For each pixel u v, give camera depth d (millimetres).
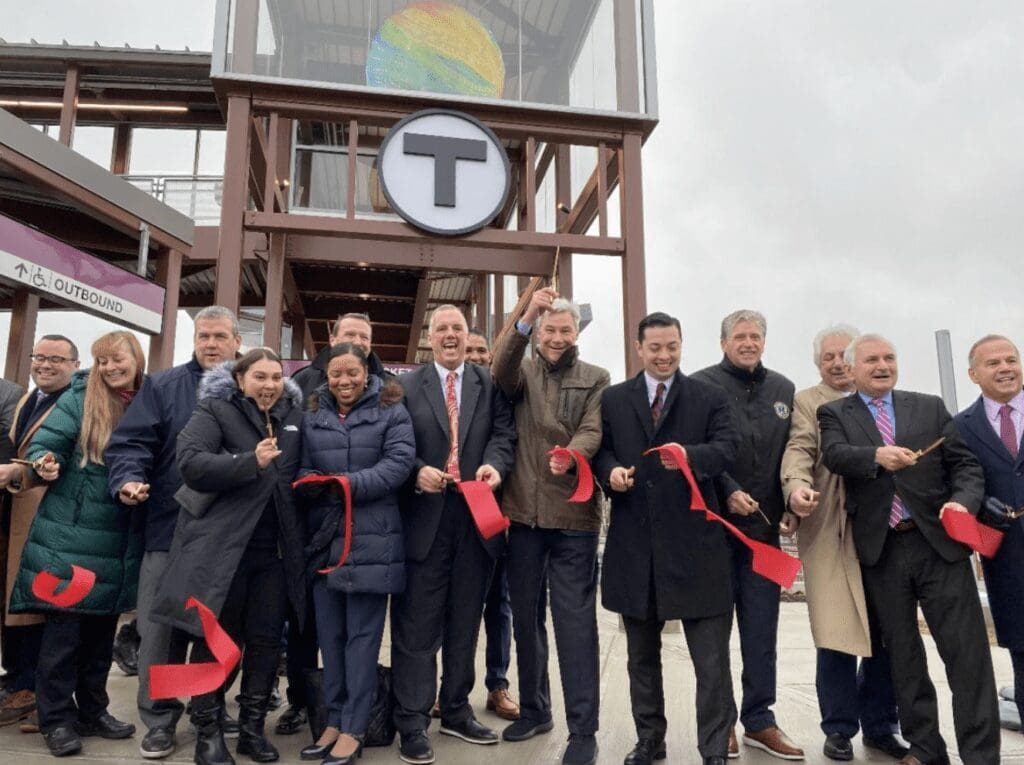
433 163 5879
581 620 2570
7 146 5457
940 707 3459
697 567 2420
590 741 2463
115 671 3881
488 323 9992
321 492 2547
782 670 4332
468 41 6266
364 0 6141
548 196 8391
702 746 2334
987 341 2676
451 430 2766
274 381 2508
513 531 2744
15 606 2543
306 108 5875
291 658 2926
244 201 5648
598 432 2652
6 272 5332
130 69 10430
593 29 6555
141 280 6668
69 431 2604
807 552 2770
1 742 2643
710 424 2553
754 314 2939
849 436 2611
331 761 2365
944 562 2451
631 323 6090
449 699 2771
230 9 5879
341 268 8656
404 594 2641
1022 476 2533
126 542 2658
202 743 2385
